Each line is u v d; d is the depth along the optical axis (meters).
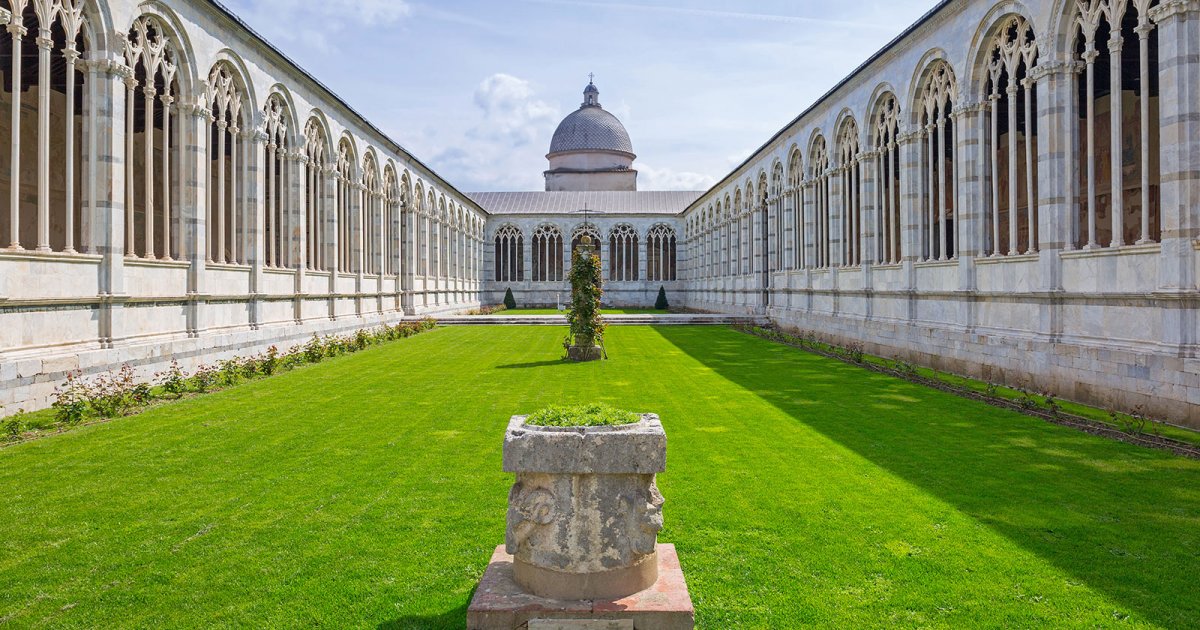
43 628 5.34
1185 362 12.16
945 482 8.96
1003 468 9.62
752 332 34.75
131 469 9.62
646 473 5.27
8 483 8.97
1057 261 16.08
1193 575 6.20
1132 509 7.92
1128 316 13.99
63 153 24.00
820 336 30.50
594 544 5.23
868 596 5.83
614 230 71.56
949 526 7.40
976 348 18.55
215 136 27.11
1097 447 10.81
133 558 6.63
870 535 7.15
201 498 8.38
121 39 15.95
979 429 12.11
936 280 21.53
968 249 19.61
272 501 8.26
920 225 22.88
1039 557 6.59
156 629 5.33
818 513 7.80
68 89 15.18
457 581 6.11
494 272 71.00
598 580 5.22
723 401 14.95
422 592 5.90
